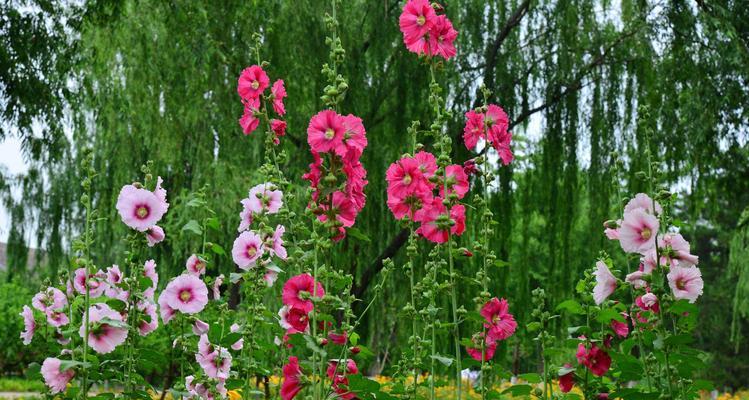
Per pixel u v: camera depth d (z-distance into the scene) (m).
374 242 9.78
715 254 32.22
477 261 9.33
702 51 10.16
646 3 10.52
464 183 2.69
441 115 2.77
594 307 2.81
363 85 9.84
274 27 9.56
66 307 3.29
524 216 10.45
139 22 9.81
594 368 2.80
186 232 9.54
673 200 2.62
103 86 11.29
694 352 2.58
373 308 9.48
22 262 14.33
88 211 2.82
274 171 3.19
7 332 11.97
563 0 10.16
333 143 2.32
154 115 9.69
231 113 9.55
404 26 2.77
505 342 7.76
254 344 3.36
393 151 10.02
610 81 10.30
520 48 10.50
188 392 3.25
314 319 2.32
